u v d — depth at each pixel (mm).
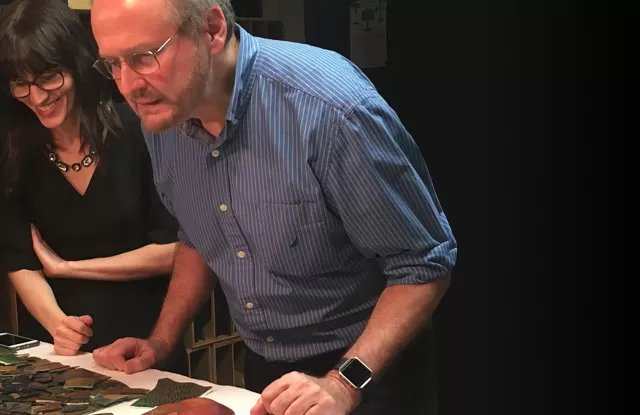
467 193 3137
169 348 1730
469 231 3162
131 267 2080
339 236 1473
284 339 1609
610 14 2699
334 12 3297
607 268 2844
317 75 1389
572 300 2945
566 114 2850
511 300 3100
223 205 1497
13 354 1740
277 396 1276
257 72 1405
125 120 2098
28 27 1830
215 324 3297
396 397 1597
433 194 1564
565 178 2891
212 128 1439
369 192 1367
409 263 1440
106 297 2127
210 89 1319
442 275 1452
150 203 2148
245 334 1666
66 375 1580
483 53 2990
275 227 1453
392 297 1443
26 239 2117
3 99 1991
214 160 1469
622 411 2881
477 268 3172
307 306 1549
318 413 1255
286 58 1422
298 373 1322
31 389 1490
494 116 3010
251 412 1319
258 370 1674
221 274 1608
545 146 2916
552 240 2959
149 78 1213
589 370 2941
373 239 1422
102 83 1990
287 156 1393
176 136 1543
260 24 3236
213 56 1309
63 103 1939
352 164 1354
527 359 3092
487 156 3055
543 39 2855
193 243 1698
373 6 3193
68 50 1882
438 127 3152
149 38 1187
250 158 1429
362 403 1552
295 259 1479
